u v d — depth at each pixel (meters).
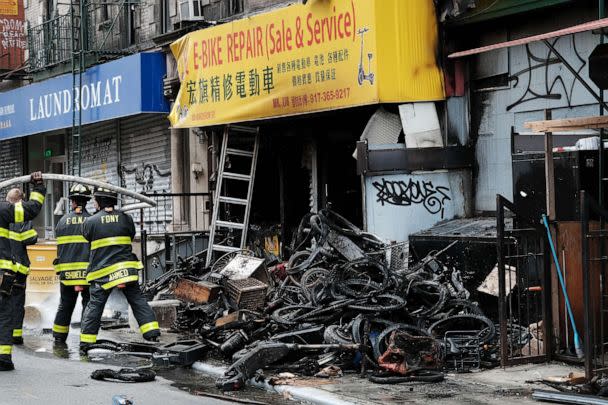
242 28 15.32
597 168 10.28
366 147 13.17
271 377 9.31
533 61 12.59
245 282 12.55
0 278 10.38
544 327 9.68
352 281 11.11
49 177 11.08
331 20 13.47
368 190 13.30
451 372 9.44
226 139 16.75
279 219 17.30
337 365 9.60
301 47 14.08
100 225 11.83
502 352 9.48
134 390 9.27
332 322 10.48
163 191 19.69
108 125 23.00
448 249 12.19
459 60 13.27
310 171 16.72
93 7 23.09
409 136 13.14
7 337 10.39
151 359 10.94
